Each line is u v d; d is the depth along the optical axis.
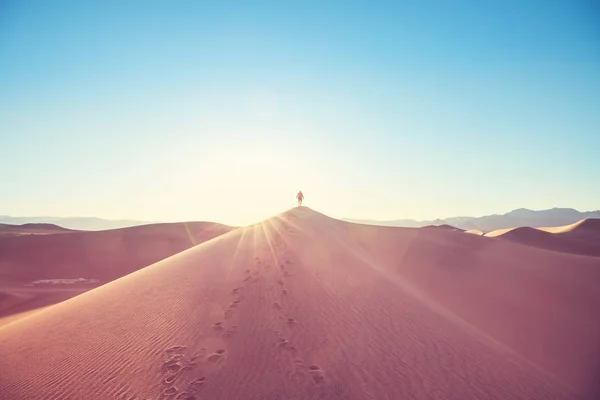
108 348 10.48
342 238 21.62
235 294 13.24
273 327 10.95
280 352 9.73
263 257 17.02
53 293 39.34
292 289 13.55
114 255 59.81
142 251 63.03
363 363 9.34
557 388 9.84
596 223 75.31
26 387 9.06
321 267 16.03
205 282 14.58
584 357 11.98
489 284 16.94
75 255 58.09
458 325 12.45
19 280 47.88
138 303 13.27
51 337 11.54
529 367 10.66
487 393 8.73
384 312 12.23
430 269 18.47
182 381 8.77
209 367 9.22
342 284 14.32
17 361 10.30
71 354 10.38
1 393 8.91
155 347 10.30
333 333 10.69
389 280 15.59
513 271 18.31
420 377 8.95
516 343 12.67
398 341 10.51
